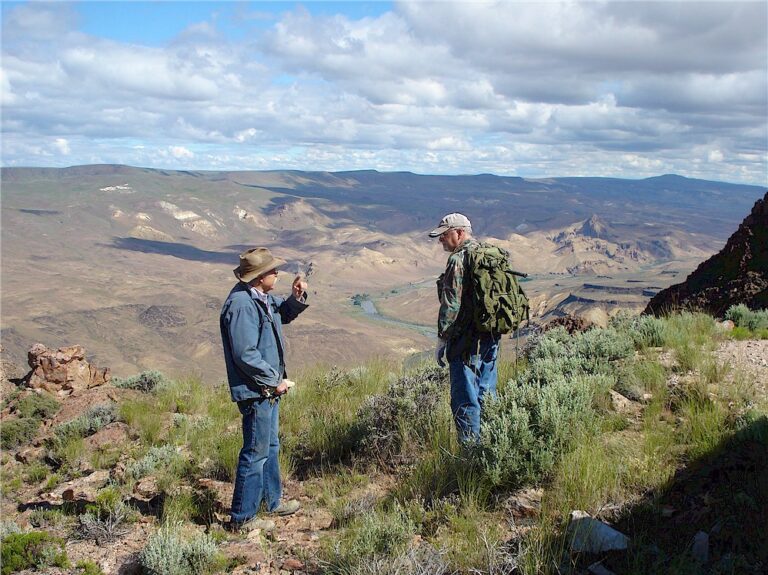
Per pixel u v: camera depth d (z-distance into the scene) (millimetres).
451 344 5246
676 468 4336
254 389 4797
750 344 7930
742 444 4348
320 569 3877
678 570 2986
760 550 3094
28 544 4406
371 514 4332
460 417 5203
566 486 4148
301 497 5426
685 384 6125
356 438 6383
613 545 3387
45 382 10773
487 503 4391
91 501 5504
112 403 9383
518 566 3361
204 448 6961
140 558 4113
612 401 5867
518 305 5105
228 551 4191
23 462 7965
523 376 6793
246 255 4867
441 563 3516
